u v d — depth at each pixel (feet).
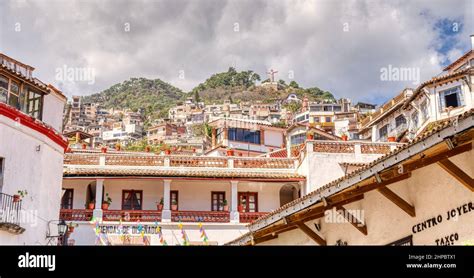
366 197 54.54
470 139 38.37
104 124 464.65
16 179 75.00
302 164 121.39
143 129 479.41
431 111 144.66
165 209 116.78
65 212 113.60
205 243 115.65
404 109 163.43
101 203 115.24
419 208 46.96
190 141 408.26
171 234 115.65
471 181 40.52
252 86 577.43
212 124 212.43
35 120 79.00
